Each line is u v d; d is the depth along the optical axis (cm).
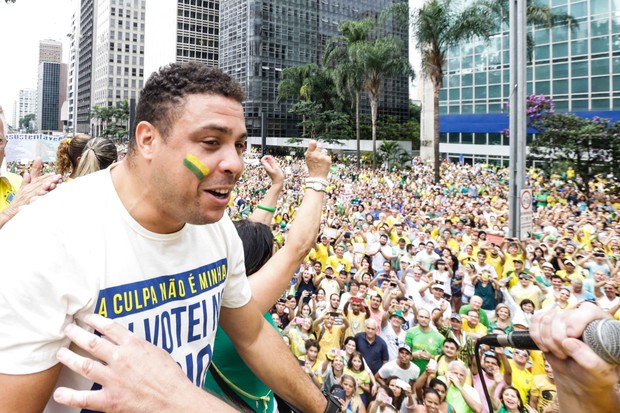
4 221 160
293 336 582
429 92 4275
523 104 1112
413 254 940
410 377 516
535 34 3375
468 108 3856
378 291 725
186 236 118
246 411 165
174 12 8431
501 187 2258
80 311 97
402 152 4403
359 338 567
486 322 639
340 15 7450
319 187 204
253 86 6675
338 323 587
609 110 3066
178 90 100
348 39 3753
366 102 6831
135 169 106
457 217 1412
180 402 85
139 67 11919
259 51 6694
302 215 194
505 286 802
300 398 146
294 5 6981
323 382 520
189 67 104
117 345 88
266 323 150
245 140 109
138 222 107
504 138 3650
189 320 115
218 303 127
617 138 1922
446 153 4047
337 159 4712
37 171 189
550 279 800
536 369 480
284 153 6066
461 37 2516
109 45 11575
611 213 1551
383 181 2591
